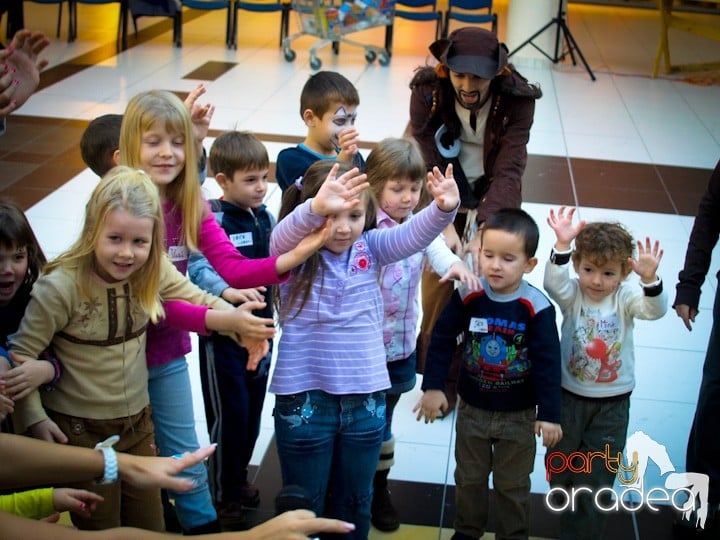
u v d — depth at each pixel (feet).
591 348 8.56
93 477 5.13
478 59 10.30
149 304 7.10
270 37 35.40
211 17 38.65
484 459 8.68
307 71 30.14
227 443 9.02
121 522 7.72
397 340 9.00
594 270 8.48
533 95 10.67
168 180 7.75
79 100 25.30
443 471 10.55
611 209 18.92
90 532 4.68
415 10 41.83
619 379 8.64
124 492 7.64
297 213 7.32
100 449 5.21
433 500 10.01
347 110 9.81
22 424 6.93
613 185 20.36
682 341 13.73
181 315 7.33
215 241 7.97
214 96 26.25
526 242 8.14
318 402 7.76
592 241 8.44
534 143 23.08
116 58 30.58
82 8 38.17
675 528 9.53
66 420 7.23
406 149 8.71
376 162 8.72
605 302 8.64
